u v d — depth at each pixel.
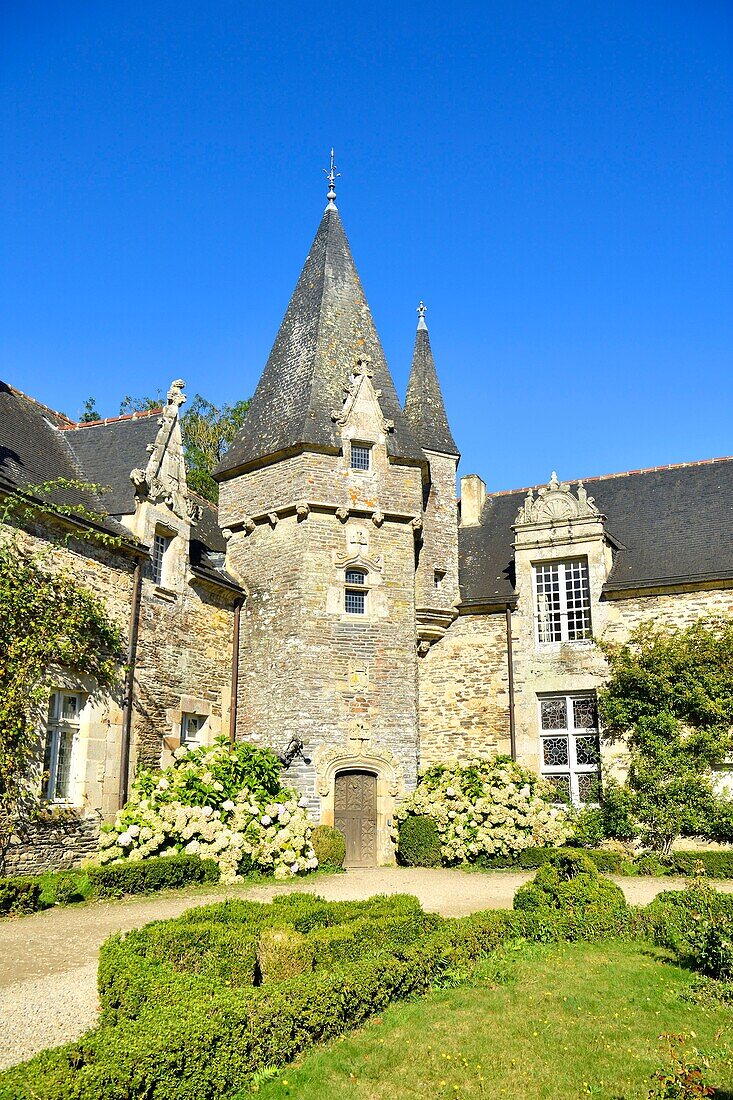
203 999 6.39
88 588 14.92
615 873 15.70
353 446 19.55
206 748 16.48
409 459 19.86
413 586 19.48
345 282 21.67
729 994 7.91
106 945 7.59
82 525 14.65
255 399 21.22
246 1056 6.09
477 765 18.08
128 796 15.30
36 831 13.09
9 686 12.62
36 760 13.24
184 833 14.30
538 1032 7.05
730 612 18.28
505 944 9.68
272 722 18.00
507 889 13.66
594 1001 7.78
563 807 18.52
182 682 17.34
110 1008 6.65
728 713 17.33
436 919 9.54
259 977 7.87
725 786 17.27
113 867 12.62
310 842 15.70
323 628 18.11
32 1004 7.40
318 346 20.38
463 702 20.47
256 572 19.36
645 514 21.38
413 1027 7.14
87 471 17.64
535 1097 5.95
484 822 16.88
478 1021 7.30
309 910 9.16
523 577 20.53
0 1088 4.91
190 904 11.94
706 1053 6.55
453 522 21.75
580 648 19.58
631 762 18.08
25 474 15.02
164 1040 5.62
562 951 9.56
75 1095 4.93
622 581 19.38
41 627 13.26
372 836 17.62
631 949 9.64
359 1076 6.21
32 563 13.56
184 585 17.72
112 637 14.84
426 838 16.94
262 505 19.45
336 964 7.96
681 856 16.09
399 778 18.05
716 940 8.70
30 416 17.70
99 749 14.66
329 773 17.39
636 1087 6.08
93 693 14.69
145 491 16.66
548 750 19.59
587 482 23.27
